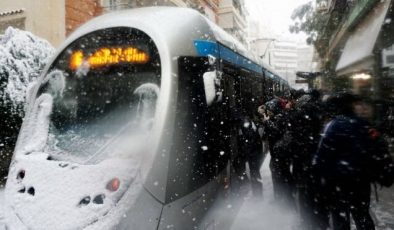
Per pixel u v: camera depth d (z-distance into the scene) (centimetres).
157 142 305
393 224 455
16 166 325
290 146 497
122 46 370
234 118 521
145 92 349
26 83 654
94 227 262
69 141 343
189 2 2092
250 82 769
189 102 349
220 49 500
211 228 390
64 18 1159
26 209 285
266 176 786
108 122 349
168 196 303
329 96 369
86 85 373
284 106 546
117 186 281
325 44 2453
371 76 879
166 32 358
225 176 434
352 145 344
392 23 820
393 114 845
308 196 399
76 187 283
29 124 368
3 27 1237
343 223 369
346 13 1485
